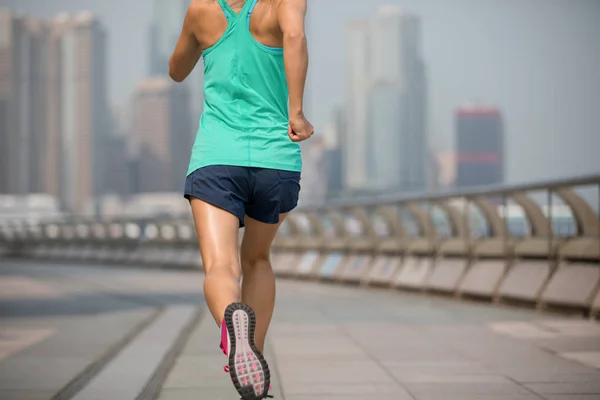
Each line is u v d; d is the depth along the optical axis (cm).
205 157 777
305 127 759
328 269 3769
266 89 791
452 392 1017
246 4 788
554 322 1830
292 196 806
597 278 1886
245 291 863
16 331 1811
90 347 1524
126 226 6669
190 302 2736
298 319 2044
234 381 657
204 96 809
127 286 3712
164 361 1320
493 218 2408
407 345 1495
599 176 1817
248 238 844
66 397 1020
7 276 4756
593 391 1012
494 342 1512
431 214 2836
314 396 998
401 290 2978
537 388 1037
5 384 1115
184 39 834
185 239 5797
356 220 3491
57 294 3150
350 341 1570
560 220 2030
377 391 1030
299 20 757
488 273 2397
